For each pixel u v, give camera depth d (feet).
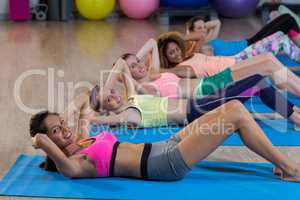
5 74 18.07
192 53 16.25
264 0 29.84
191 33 17.33
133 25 27.50
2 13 28.78
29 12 28.63
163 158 9.81
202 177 10.21
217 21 18.40
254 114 13.88
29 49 21.91
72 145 10.22
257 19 28.63
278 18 18.16
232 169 10.66
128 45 22.61
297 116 12.70
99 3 28.14
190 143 9.66
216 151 11.76
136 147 10.17
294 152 11.59
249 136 9.80
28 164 10.93
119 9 30.42
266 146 9.83
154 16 29.78
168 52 15.44
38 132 10.05
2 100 15.29
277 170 10.21
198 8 28.22
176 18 29.19
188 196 9.36
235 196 9.32
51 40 23.75
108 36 24.63
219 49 18.39
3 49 21.93
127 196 9.39
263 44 16.53
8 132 12.90
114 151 10.11
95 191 9.61
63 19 28.60
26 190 9.68
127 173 10.09
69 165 9.87
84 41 23.53
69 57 20.51
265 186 9.73
